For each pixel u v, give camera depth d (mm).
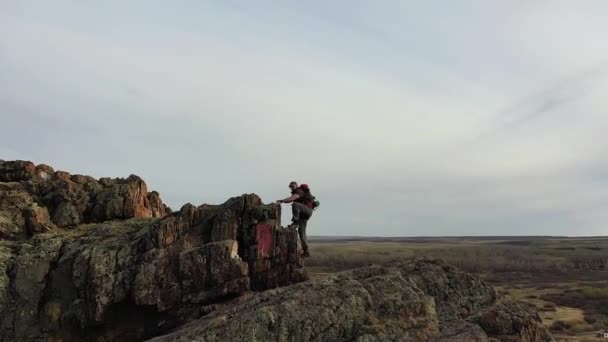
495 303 19438
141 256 21516
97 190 27688
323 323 16609
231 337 16156
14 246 23547
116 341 21141
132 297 20891
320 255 136250
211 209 23562
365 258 129875
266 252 22078
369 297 17500
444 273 20359
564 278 121750
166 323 20797
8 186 26531
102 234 23859
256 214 22672
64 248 23078
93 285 21016
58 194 26297
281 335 16297
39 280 22172
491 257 163875
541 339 18062
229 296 21125
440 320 18062
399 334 16328
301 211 22516
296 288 18438
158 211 29266
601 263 154375
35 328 21344
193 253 21250
